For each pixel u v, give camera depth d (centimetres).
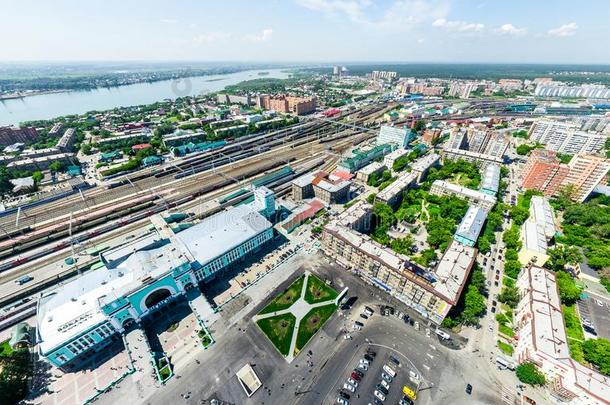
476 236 16475
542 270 13688
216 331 12300
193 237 15512
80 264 15862
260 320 12769
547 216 18262
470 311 12356
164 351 11619
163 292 12750
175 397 10094
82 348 11062
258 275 15162
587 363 11075
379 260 13775
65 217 19888
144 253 13900
